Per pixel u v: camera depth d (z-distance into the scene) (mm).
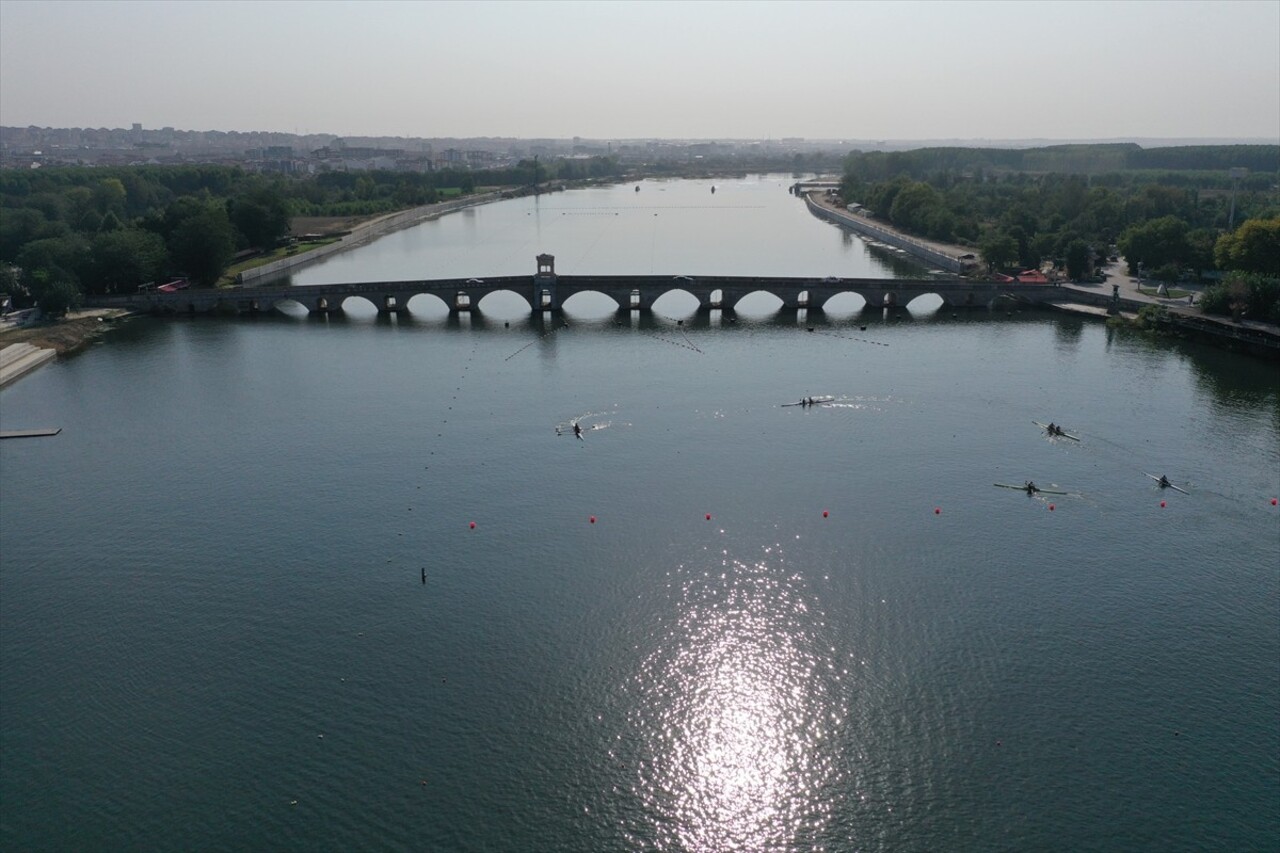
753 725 131125
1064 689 136625
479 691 137625
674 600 158625
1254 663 141500
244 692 137750
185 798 119500
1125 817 115500
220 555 174250
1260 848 111125
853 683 138500
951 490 196250
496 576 166000
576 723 131625
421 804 118625
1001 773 122312
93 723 132250
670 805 118812
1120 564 167625
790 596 159375
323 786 121250
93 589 164125
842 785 121250
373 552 174250
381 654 145625
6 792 120688
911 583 162625
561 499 193750
